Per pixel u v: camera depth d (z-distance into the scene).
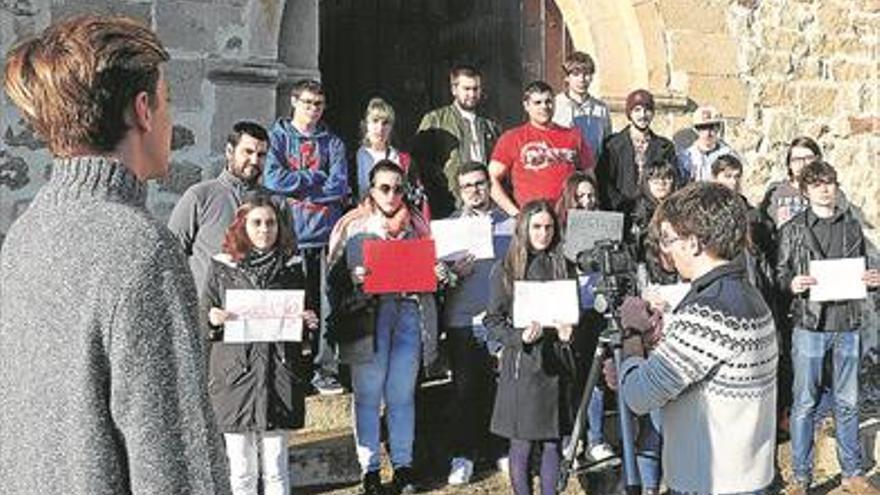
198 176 5.40
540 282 4.31
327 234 4.91
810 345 4.95
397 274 4.43
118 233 1.41
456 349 4.81
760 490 2.69
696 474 2.67
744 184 6.79
